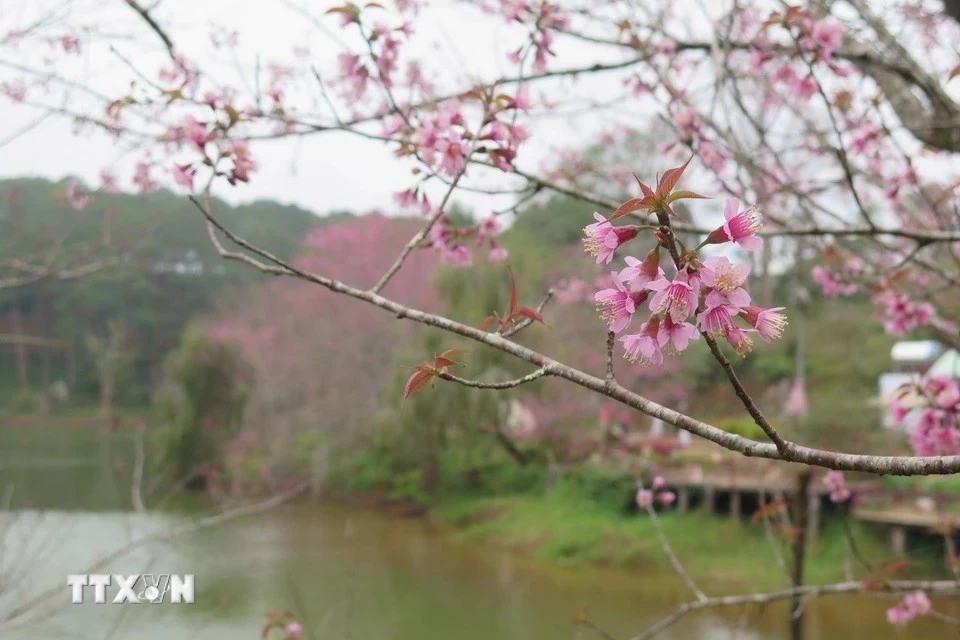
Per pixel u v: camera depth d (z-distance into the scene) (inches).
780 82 117.6
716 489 545.0
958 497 454.3
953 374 131.0
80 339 770.8
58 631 198.1
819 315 882.1
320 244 824.9
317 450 684.1
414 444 644.1
